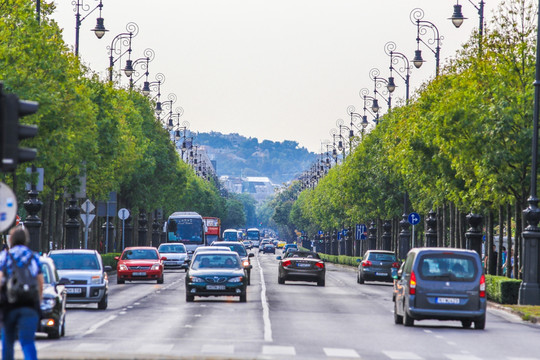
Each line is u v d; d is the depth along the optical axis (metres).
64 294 55.97
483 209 117.75
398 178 178.12
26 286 32.66
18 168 100.31
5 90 94.06
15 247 33.88
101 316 71.75
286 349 49.00
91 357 38.34
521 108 102.62
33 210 102.56
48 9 113.69
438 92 128.62
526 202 104.88
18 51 96.19
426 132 115.50
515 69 105.25
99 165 142.38
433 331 64.94
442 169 122.12
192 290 89.62
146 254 132.62
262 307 83.38
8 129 32.38
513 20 106.56
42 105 96.31
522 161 101.88
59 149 102.44
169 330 59.91
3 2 97.12
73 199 130.88
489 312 87.31
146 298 96.31
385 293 116.44
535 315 78.31
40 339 53.09
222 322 66.75
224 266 92.44
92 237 170.25
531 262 89.81
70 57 128.12
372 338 57.62
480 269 68.12
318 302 93.00
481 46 109.81
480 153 105.50
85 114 121.12
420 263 68.25
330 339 55.84
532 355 50.34
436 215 157.25
